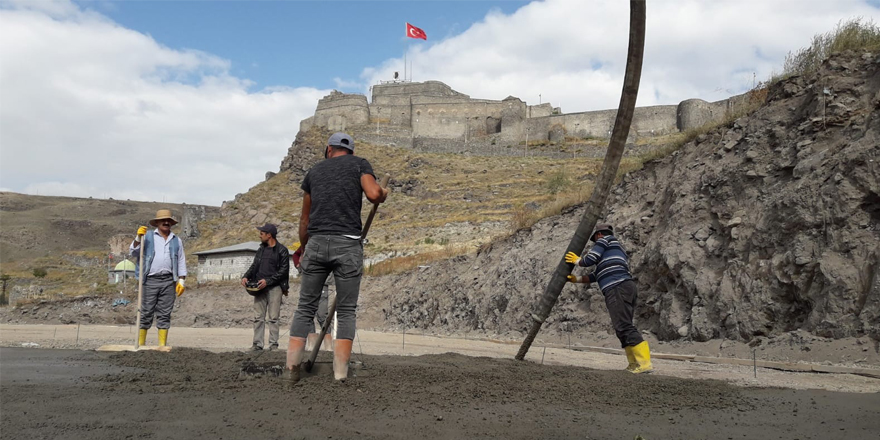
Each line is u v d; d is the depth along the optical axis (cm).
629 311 736
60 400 404
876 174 985
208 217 7388
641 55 619
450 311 2031
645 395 513
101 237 11250
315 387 479
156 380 501
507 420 398
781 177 1177
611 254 756
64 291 4828
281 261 970
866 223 970
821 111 1174
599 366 837
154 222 900
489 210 5900
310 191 541
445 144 8850
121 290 4388
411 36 9219
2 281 5744
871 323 866
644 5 593
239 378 518
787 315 1012
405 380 529
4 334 1386
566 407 451
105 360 657
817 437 380
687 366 870
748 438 376
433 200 6656
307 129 9594
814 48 1391
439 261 2541
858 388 609
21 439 310
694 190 1355
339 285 520
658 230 1416
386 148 8756
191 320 2777
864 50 1223
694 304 1152
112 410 379
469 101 9462
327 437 337
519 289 1712
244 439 327
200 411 385
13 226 10825
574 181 6650
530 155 8450
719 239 1216
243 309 2884
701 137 1520
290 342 509
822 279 963
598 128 8850
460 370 606
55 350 804
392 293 2592
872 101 1112
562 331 1428
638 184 1670
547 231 1928
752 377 711
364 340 1396
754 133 1298
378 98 9769
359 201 533
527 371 627
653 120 8469
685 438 372
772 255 1080
